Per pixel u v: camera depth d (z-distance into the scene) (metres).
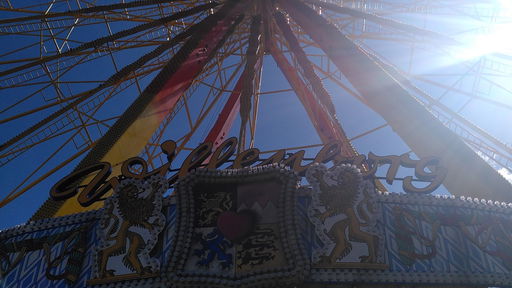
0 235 21.22
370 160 21.48
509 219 20.02
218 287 18.19
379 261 18.39
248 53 31.14
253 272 18.17
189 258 18.86
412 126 25.00
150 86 29.42
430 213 19.81
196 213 19.72
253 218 19.28
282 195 19.25
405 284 18.20
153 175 21.16
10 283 20.14
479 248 19.25
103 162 22.45
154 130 28.66
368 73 27.48
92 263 19.45
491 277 18.59
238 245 18.89
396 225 19.44
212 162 21.61
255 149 21.61
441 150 23.84
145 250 19.30
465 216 19.89
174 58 30.83
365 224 18.98
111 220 20.06
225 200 19.83
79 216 21.14
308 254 18.73
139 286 18.77
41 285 19.81
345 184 19.62
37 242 20.80
